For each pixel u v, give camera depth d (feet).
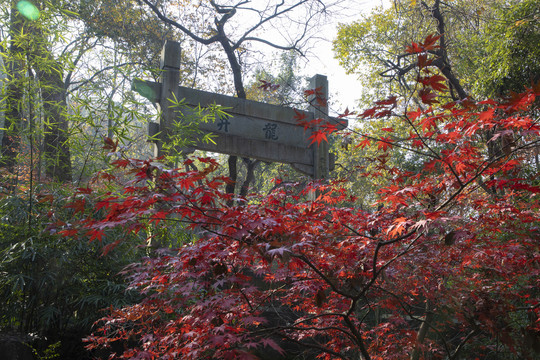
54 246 13.52
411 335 10.27
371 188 24.54
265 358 12.44
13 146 17.80
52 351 13.03
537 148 8.29
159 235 12.97
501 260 9.32
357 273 7.93
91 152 14.02
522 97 5.34
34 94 13.96
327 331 10.33
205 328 6.93
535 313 10.43
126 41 37.11
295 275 8.71
